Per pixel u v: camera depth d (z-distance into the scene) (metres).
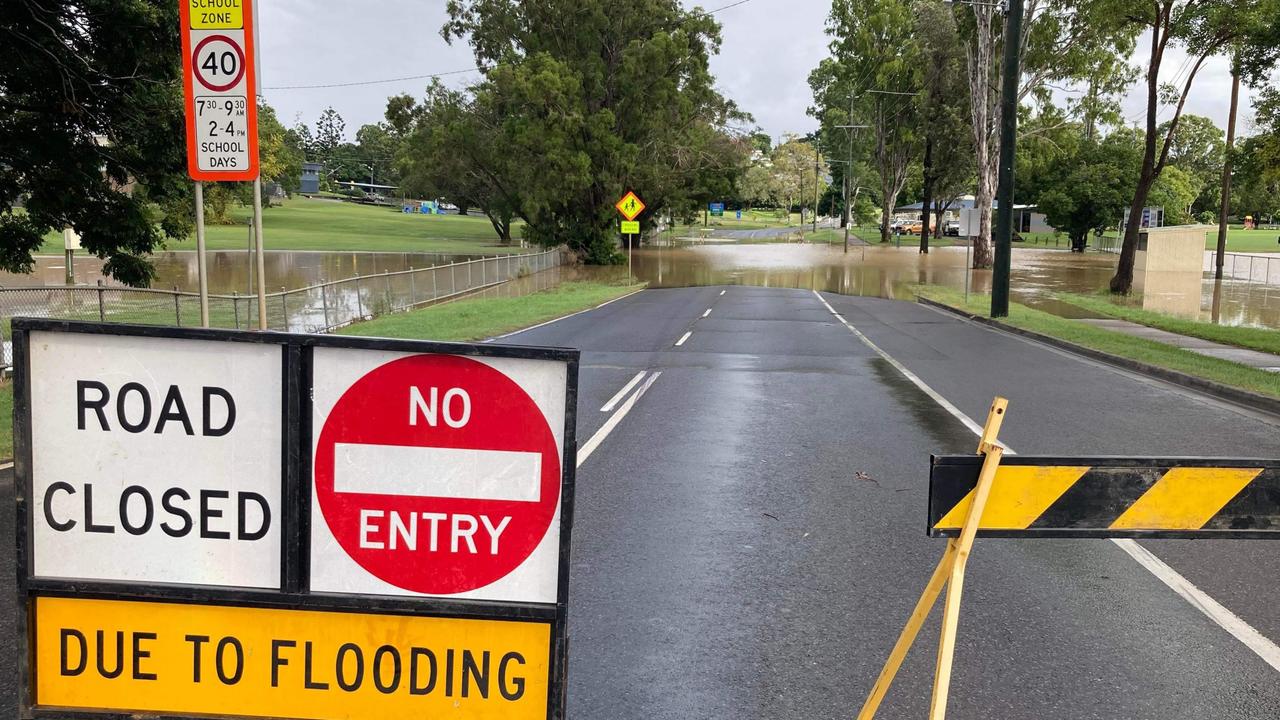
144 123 12.48
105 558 2.82
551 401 2.77
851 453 9.05
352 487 2.80
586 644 4.70
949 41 63.28
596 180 47.84
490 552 2.83
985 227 50.50
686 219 62.09
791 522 6.79
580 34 48.94
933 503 2.93
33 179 12.68
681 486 7.74
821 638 4.80
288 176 125.31
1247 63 19.00
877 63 68.38
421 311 23.52
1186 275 42.25
